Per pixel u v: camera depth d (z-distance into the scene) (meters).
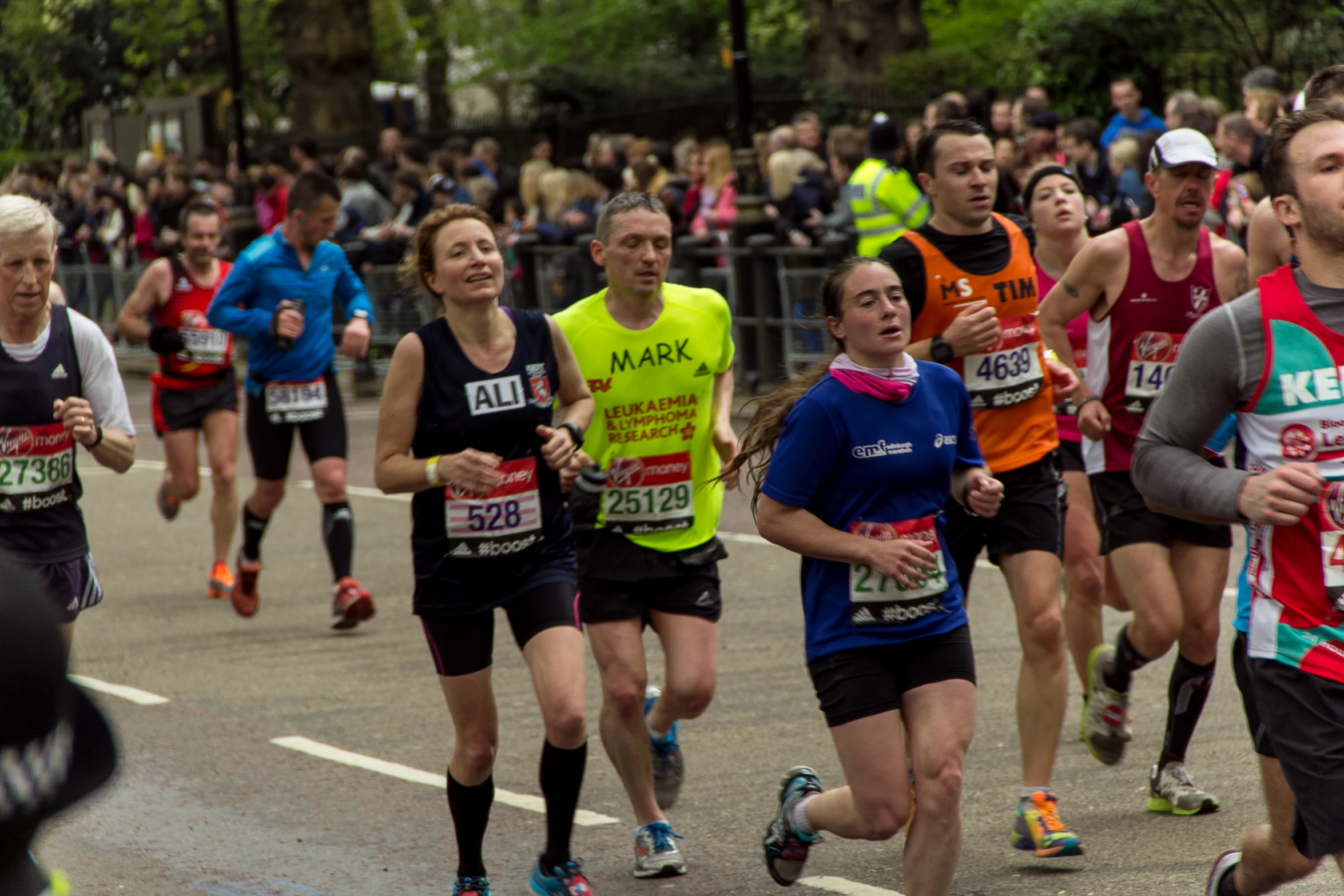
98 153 68.25
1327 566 7.34
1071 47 39.19
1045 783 10.98
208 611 20.73
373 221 43.59
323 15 62.75
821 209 34.22
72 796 2.66
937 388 9.34
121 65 89.94
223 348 21.27
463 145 44.97
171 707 15.95
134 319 20.95
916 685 9.09
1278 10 36.50
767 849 10.10
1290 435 7.46
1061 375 11.71
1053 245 14.82
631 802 11.44
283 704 15.98
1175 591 11.77
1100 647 12.71
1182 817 11.68
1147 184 12.23
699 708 11.30
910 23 52.62
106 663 17.98
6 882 2.71
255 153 63.00
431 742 14.47
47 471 11.46
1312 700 7.35
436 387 10.20
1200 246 12.20
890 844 11.48
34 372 11.38
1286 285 7.50
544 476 10.41
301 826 12.19
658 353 11.27
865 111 46.00
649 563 11.25
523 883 10.94
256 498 19.86
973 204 11.52
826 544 8.98
